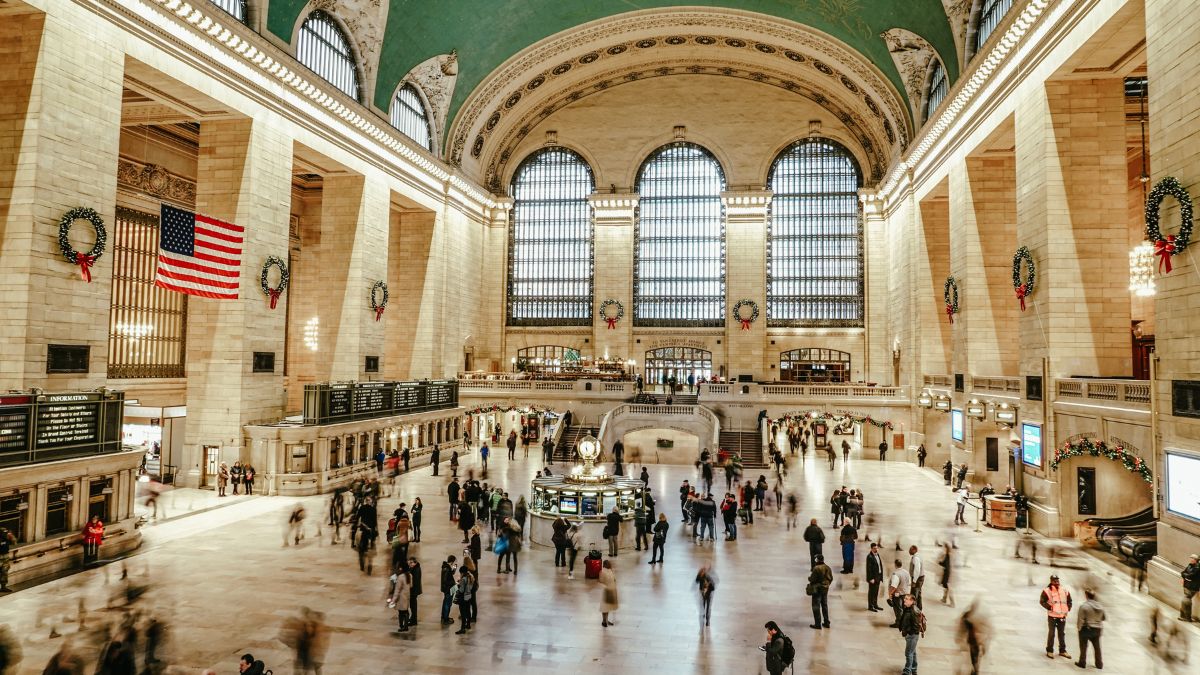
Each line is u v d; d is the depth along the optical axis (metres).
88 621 12.12
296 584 14.32
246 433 23.98
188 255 20.78
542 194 48.44
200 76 22.09
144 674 9.94
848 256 45.97
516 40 38.78
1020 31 21.44
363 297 31.33
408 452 28.78
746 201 45.97
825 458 35.75
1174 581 13.39
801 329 45.91
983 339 26.73
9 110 16.73
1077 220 20.05
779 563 16.38
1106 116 20.11
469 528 17.23
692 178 47.56
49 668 8.61
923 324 33.75
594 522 17.70
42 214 16.62
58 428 15.58
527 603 13.45
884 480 28.69
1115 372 19.62
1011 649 11.48
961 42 27.62
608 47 42.94
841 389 37.50
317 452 24.52
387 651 11.08
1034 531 19.81
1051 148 20.28
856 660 10.97
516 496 23.88
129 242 29.38
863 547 17.92
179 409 25.67
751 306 45.56
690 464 32.41
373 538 16.72
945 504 23.59
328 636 11.65
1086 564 16.44
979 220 27.06
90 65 18.06
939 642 11.75
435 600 13.57
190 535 18.34
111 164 18.64
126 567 15.40
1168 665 10.84
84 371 17.64
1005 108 23.22
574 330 47.62
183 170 32.19
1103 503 18.95
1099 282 19.86
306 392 24.86
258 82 24.58
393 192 34.84
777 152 46.41
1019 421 21.86
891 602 12.16
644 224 47.97
